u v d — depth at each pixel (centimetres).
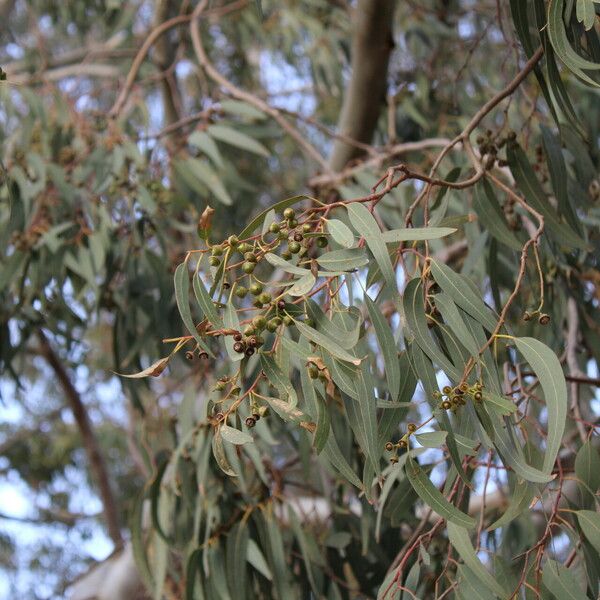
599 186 295
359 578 290
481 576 181
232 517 276
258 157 505
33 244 324
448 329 171
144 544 308
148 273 330
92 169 339
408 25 432
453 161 336
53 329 345
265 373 157
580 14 169
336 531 295
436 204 223
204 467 273
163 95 489
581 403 316
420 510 326
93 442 492
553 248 249
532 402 298
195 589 268
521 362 250
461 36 461
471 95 425
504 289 317
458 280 169
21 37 628
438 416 162
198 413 306
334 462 168
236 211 453
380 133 422
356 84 374
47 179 344
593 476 198
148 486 292
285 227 159
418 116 385
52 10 512
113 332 333
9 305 356
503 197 287
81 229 328
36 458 645
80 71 473
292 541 288
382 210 326
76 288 339
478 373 163
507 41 268
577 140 265
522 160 226
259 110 381
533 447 193
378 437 171
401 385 174
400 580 194
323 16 477
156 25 489
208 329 160
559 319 295
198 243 371
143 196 324
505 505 311
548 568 184
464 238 328
